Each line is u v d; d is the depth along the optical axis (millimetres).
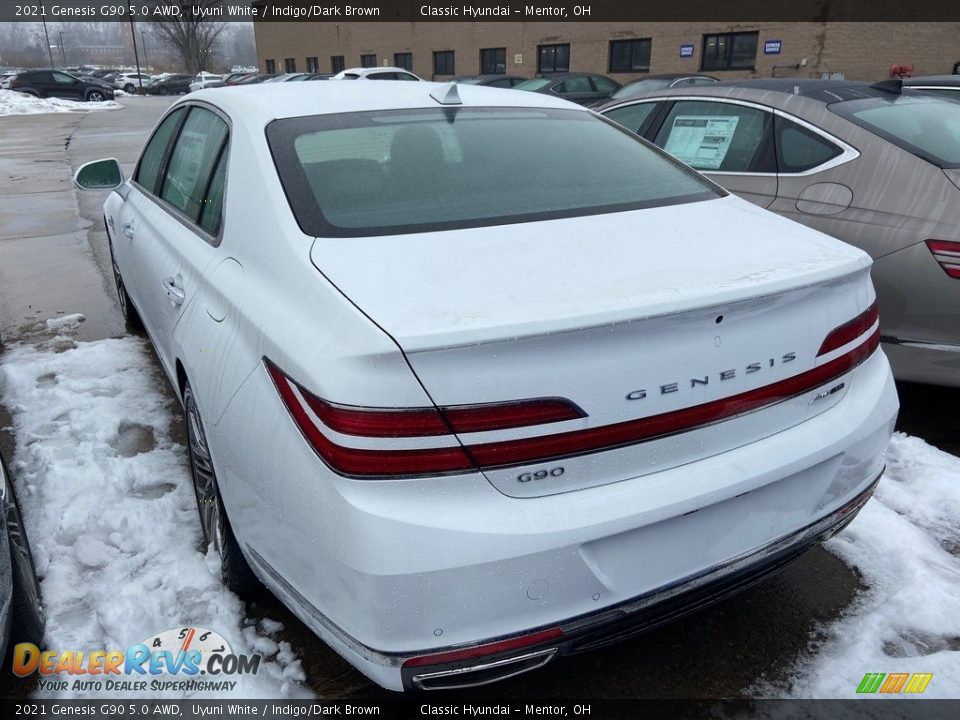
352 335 1544
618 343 1575
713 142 4023
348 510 1509
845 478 1969
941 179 3188
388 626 1533
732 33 21438
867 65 19344
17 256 6793
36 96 34031
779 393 1796
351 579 1530
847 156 3463
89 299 5512
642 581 1683
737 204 2395
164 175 3217
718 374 1686
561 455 1560
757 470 1743
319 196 2047
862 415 1968
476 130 2477
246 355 1851
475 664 1593
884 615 2332
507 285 1681
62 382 3881
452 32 29609
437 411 1482
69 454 3178
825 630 2299
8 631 1892
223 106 2639
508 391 1506
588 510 1575
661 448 1654
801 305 1802
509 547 1520
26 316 5148
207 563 2486
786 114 3744
